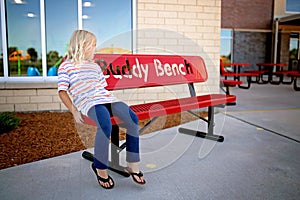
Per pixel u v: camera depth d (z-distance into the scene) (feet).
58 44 15.71
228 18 48.65
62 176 7.09
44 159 8.18
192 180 6.91
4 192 6.23
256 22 49.62
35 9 15.30
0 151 8.71
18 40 15.26
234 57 49.88
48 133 10.61
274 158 8.34
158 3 15.08
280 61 51.11
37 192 6.25
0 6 14.43
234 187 6.52
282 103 18.11
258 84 32.17
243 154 8.66
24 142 9.59
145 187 6.56
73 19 15.62
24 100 14.28
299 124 12.35
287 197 6.04
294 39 51.03
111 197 6.08
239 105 17.21
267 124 12.32
